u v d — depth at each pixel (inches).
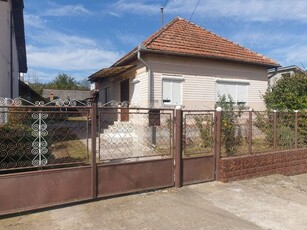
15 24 573.9
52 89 1800.0
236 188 230.5
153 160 213.6
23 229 148.8
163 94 408.2
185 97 424.2
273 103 467.2
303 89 439.2
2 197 158.2
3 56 390.0
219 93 453.7
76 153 199.8
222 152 268.4
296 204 199.9
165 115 239.3
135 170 205.3
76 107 183.3
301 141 323.0
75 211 173.3
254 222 165.8
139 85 427.8
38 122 173.3
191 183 233.6
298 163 306.5
